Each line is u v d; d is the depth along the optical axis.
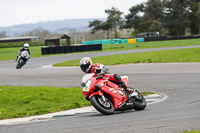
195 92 26.86
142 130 13.48
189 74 38.34
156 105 21.52
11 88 30.50
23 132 14.86
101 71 18.27
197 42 134.88
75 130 14.38
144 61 59.12
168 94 26.98
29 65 70.62
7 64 75.88
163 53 76.50
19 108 22.78
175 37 173.50
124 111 19.92
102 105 18.17
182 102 22.14
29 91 28.52
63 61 76.94
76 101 24.31
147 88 30.58
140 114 17.86
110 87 18.31
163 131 13.10
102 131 13.71
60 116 19.59
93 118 17.56
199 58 59.31
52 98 25.39
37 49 172.62
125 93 18.94
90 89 17.91
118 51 102.19
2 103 23.66
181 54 70.31
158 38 172.75
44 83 36.28
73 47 108.75
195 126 13.83
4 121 18.81
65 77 41.16
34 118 19.03
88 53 100.19
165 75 38.62
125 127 14.28
